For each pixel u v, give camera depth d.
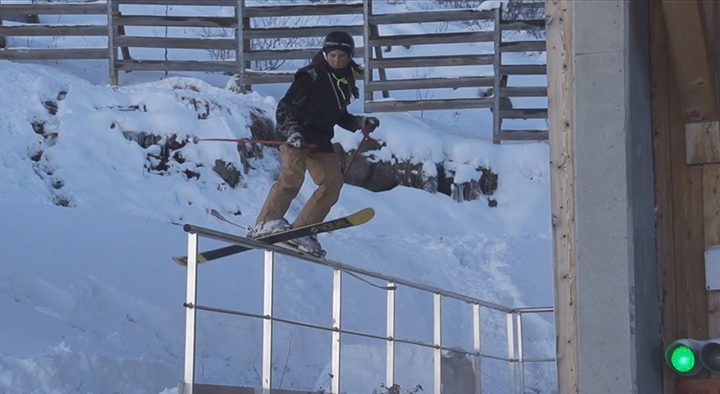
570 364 14.46
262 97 41.50
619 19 14.45
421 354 27.22
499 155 41.44
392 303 21.95
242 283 29.38
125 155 36.22
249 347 26.31
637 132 14.78
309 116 20.91
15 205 30.31
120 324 25.19
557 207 14.80
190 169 36.69
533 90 42.72
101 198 33.88
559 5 15.03
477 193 40.50
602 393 14.02
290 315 28.44
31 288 25.00
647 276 14.85
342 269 20.34
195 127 37.69
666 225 15.60
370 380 25.77
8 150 34.56
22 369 20.12
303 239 20.91
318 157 21.23
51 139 35.84
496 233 38.88
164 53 48.25
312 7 43.88
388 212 38.19
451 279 34.69
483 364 30.70
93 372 21.20
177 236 31.91
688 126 15.57
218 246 32.06
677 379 14.96
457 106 42.84
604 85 14.44
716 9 15.45
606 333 14.09
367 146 39.75
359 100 45.78
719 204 15.43
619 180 14.26
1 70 38.22
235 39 43.41
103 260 28.44
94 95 38.06
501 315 33.69
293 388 24.97
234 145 37.75
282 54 43.53
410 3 58.75
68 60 44.81
